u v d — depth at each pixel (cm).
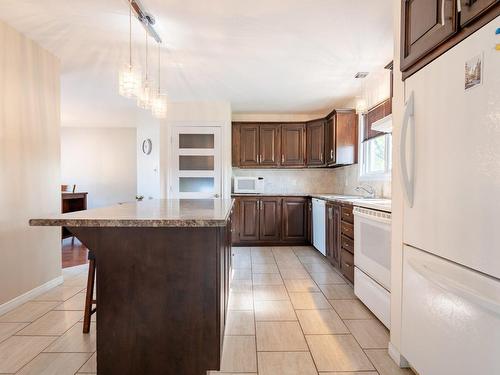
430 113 132
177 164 476
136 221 135
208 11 220
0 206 236
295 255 428
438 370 126
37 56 274
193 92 421
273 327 215
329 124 465
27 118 263
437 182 127
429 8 130
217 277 151
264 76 356
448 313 118
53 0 207
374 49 284
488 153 99
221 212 171
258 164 513
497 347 95
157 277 151
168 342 152
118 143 707
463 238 111
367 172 405
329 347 189
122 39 264
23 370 165
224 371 165
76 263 383
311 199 475
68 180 704
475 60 104
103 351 152
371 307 228
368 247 234
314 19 232
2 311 235
